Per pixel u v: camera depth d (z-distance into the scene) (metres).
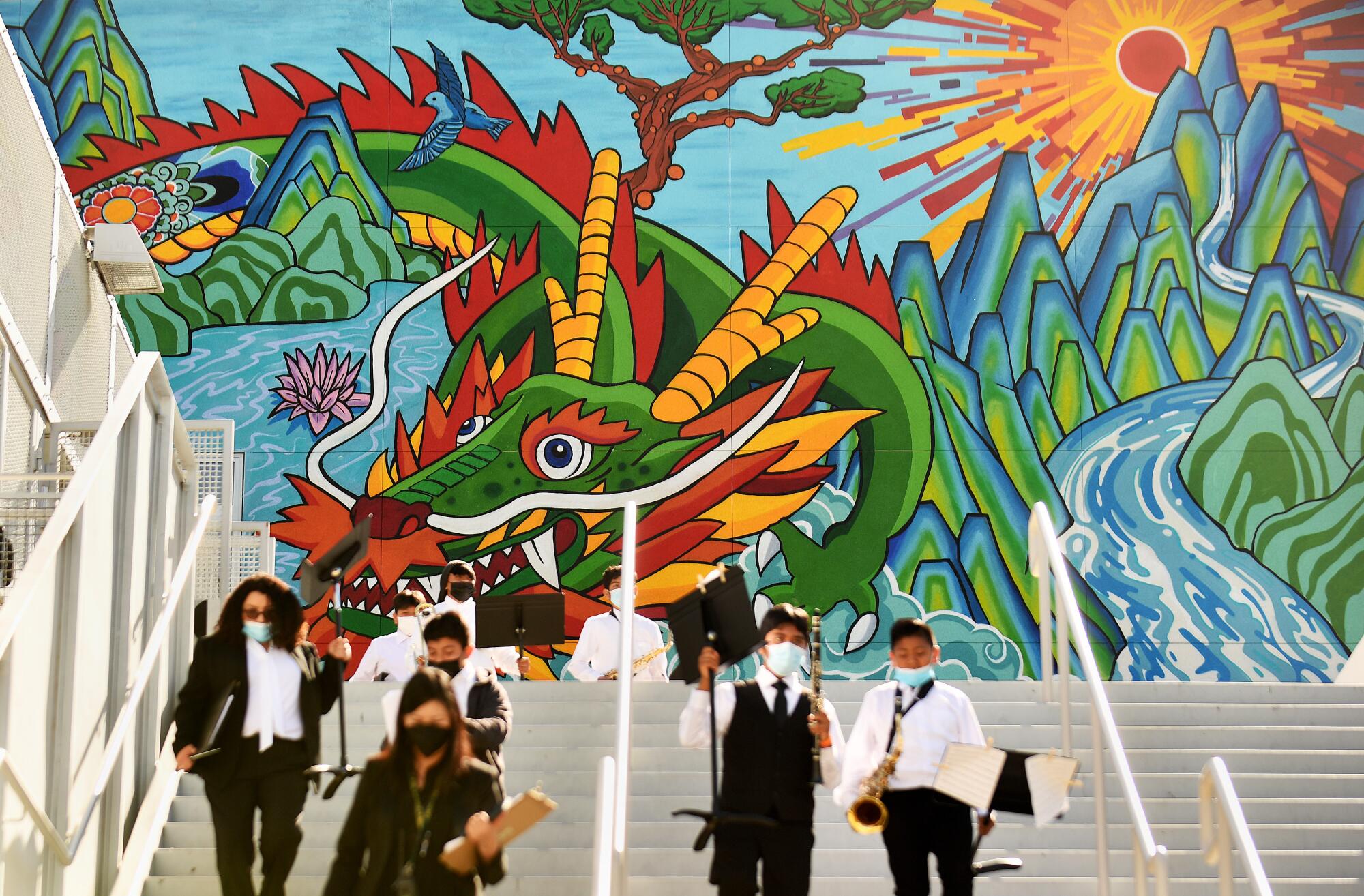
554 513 13.68
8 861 5.45
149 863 6.62
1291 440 13.88
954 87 14.52
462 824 4.53
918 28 14.62
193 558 7.36
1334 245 14.21
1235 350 14.04
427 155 14.30
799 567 13.61
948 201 14.30
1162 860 5.50
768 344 14.02
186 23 14.45
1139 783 7.43
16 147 8.11
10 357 7.94
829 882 6.66
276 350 13.91
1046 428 13.90
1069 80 14.51
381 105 14.38
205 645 5.75
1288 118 14.42
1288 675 13.50
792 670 5.74
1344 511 13.76
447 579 9.03
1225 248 14.21
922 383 13.97
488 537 13.61
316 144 14.27
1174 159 14.37
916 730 5.69
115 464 6.80
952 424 13.90
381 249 14.11
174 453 7.66
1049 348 14.03
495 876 4.39
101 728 6.47
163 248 14.03
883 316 14.09
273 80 14.37
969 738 5.75
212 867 6.71
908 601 13.56
